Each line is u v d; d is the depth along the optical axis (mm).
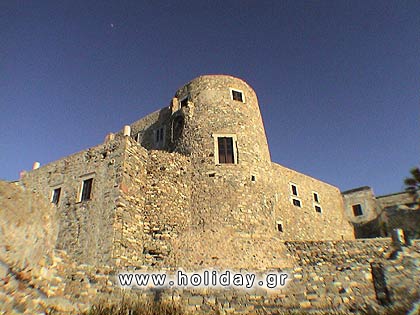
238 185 17922
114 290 10344
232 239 15969
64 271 8938
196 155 19141
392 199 31469
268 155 20922
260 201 18094
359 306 9102
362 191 33781
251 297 9836
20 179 21094
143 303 10070
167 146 22453
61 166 19469
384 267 9547
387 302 9023
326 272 9828
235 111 20516
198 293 10133
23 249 7117
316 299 9430
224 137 19484
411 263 9344
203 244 15594
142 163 17750
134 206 16188
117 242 14375
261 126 21656
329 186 33375
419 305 8688
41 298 7703
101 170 17172
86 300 9383
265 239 16859
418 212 27484
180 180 18312
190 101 21375
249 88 22500
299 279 9844
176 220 16953
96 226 15273
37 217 7695
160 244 15898
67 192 17891
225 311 9648
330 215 30969
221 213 16922
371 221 32094
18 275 6973
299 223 27016
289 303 9555
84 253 14750
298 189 29109
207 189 17828
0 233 6488
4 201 6707
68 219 16578
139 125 27266
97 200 16172
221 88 21344
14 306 6707
